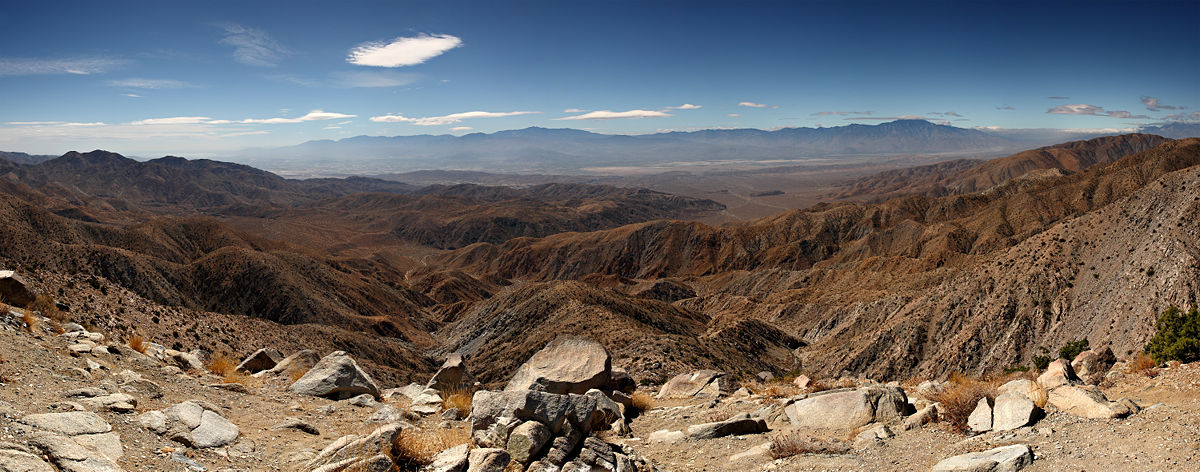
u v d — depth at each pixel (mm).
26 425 8422
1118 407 10820
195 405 11352
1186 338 15773
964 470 9414
